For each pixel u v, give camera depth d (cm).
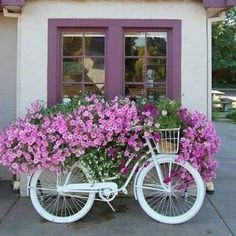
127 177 493
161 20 565
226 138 1138
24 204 545
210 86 568
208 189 594
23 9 562
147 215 506
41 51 565
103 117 481
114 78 567
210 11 559
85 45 575
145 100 536
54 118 488
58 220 484
